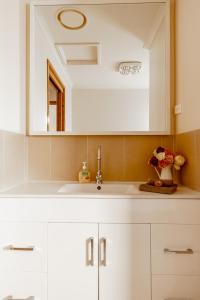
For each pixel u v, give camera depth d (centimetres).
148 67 166
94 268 121
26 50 168
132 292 121
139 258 121
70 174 168
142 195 121
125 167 166
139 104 166
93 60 169
